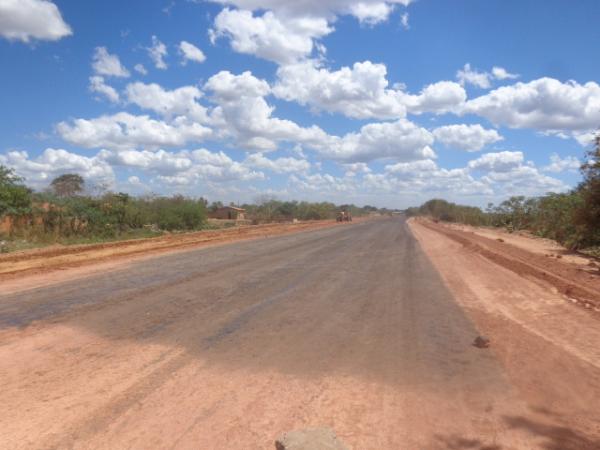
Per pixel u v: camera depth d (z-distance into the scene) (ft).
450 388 19.11
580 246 73.10
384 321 29.66
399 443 14.85
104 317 29.30
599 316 31.14
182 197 132.77
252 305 33.58
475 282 44.78
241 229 137.49
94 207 93.50
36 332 25.88
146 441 14.60
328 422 16.08
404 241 98.43
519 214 145.38
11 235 73.46
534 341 25.54
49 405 16.97
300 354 23.06
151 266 52.80
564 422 16.40
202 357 22.36
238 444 14.49
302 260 61.16
